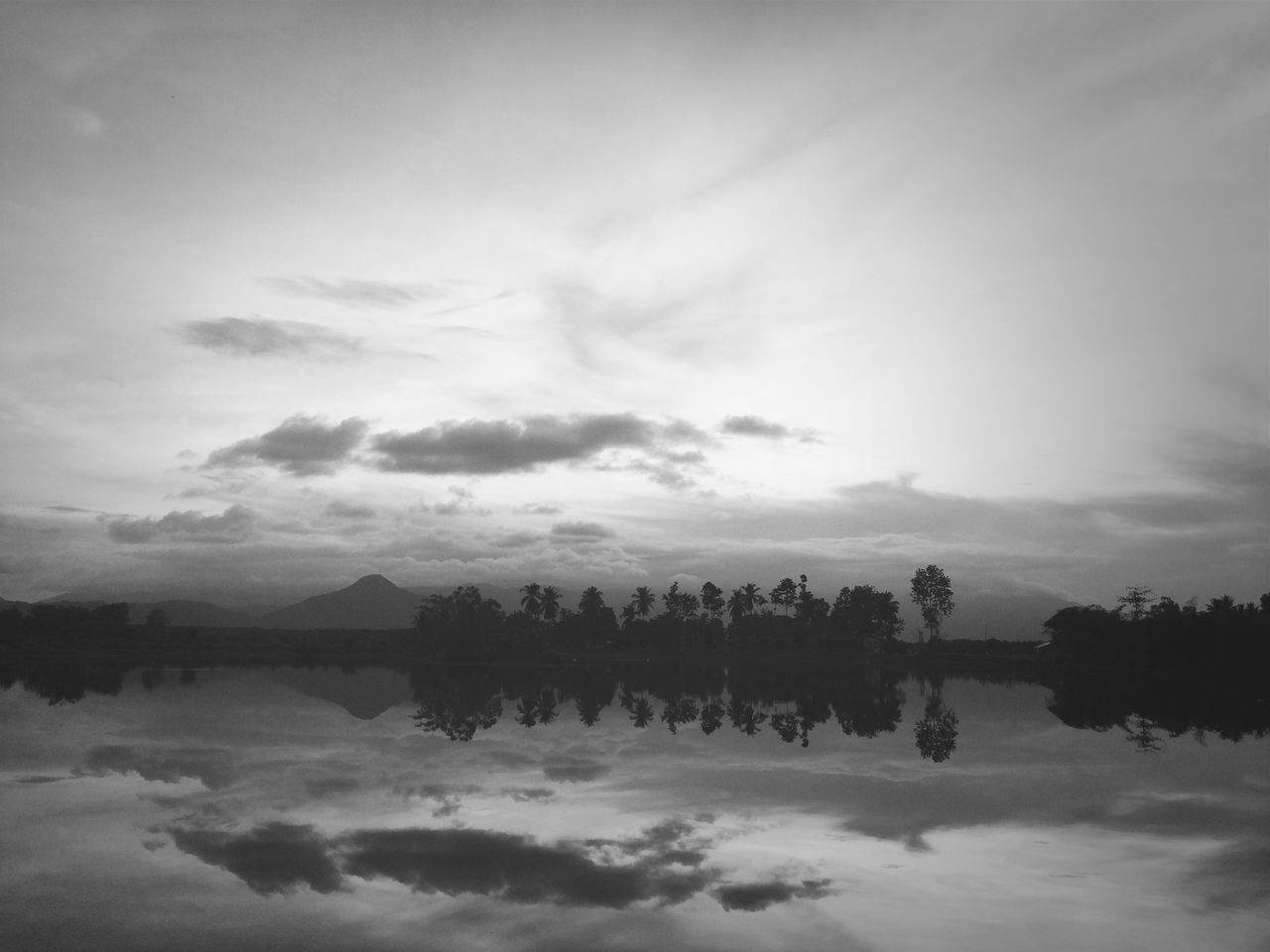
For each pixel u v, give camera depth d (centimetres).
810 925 1120
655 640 14062
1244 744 3038
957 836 1608
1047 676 8744
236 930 1081
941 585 14500
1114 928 1127
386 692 5325
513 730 3284
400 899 1203
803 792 2016
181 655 10144
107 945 1030
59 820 1664
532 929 1092
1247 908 1208
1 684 5338
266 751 2600
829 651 13688
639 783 2111
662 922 1123
